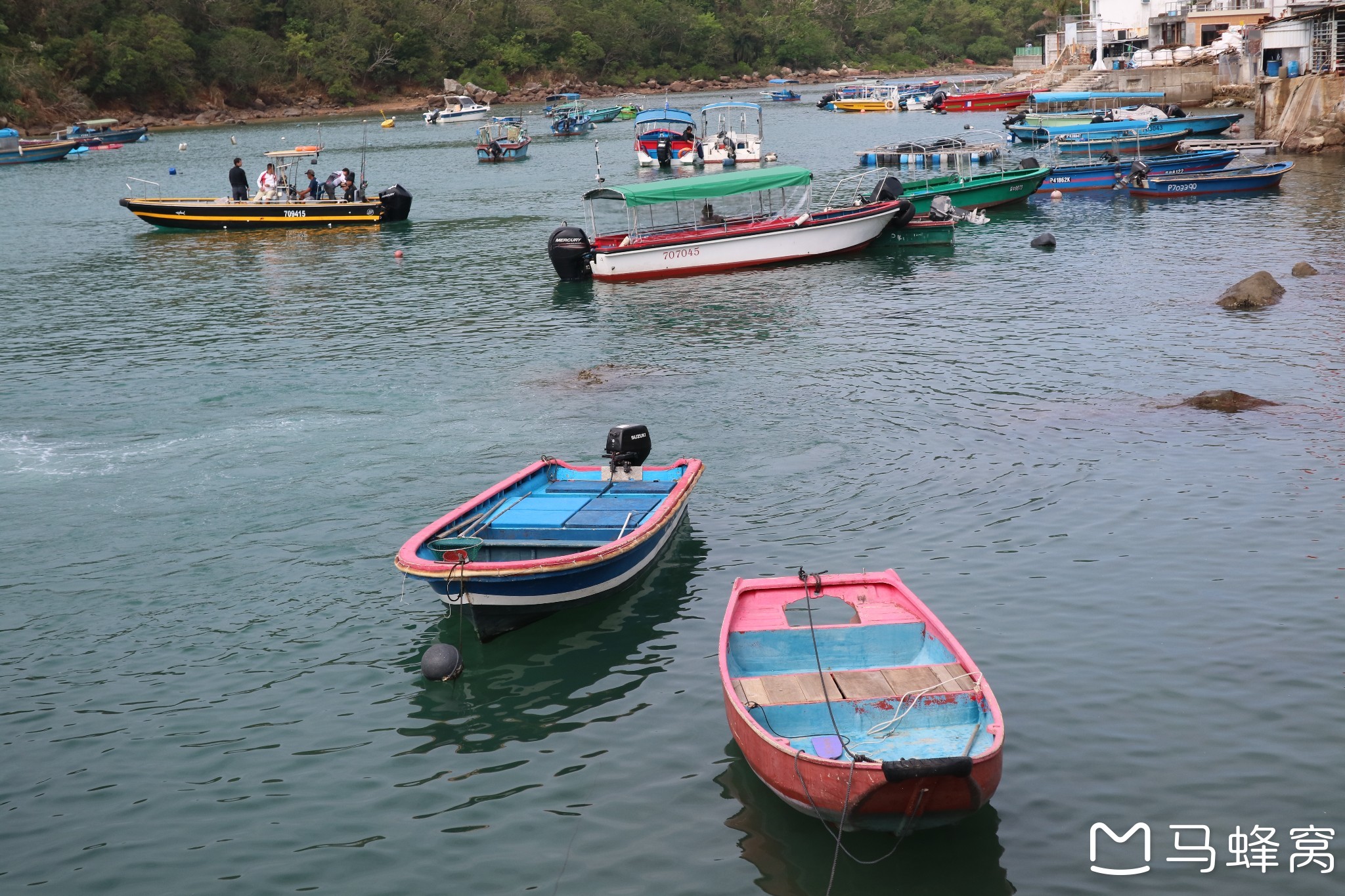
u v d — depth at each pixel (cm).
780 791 1023
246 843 1048
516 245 4703
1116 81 9312
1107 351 2595
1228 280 3331
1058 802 1053
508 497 1681
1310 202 4719
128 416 2391
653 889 966
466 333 3103
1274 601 1395
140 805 1112
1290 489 1730
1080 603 1418
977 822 1034
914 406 2248
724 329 3041
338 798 1113
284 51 15125
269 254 4719
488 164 8356
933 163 6656
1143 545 1569
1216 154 5488
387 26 16200
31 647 1433
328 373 2702
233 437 2230
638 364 2681
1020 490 1786
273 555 1680
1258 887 940
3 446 2203
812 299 3391
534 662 1370
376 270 4234
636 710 1252
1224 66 9094
